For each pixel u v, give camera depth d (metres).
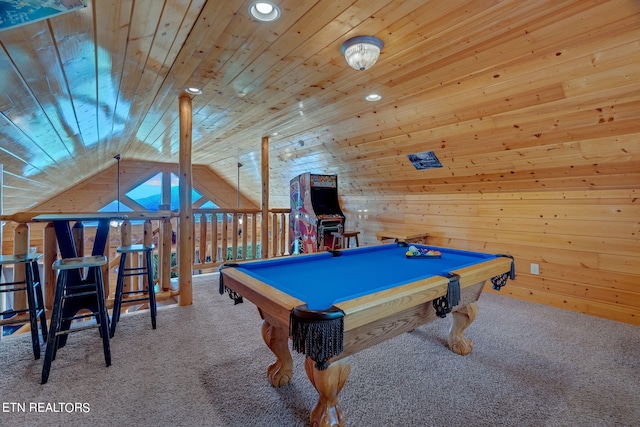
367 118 3.70
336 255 2.62
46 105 1.94
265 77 2.64
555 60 2.17
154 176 7.86
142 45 1.80
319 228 4.53
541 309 3.31
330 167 5.32
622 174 2.77
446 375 2.05
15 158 2.58
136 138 4.84
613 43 1.92
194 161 7.79
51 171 3.89
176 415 1.65
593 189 3.10
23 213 2.51
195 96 3.11
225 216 4.60
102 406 1.70
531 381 1.99
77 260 2.13
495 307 3.37
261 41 2.04
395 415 1.67
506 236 3.80
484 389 1.90
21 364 2.12
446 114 3.10
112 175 7.31
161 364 2.15
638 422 1.63
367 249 2.85
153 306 2.77
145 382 1.93
